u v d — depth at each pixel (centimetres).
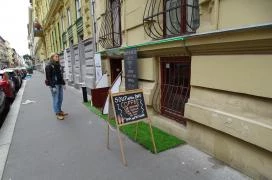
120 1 700
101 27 858
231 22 338
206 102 387
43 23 3166
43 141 505
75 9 1291
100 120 636
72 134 539
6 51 10381
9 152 456
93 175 358
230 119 333
